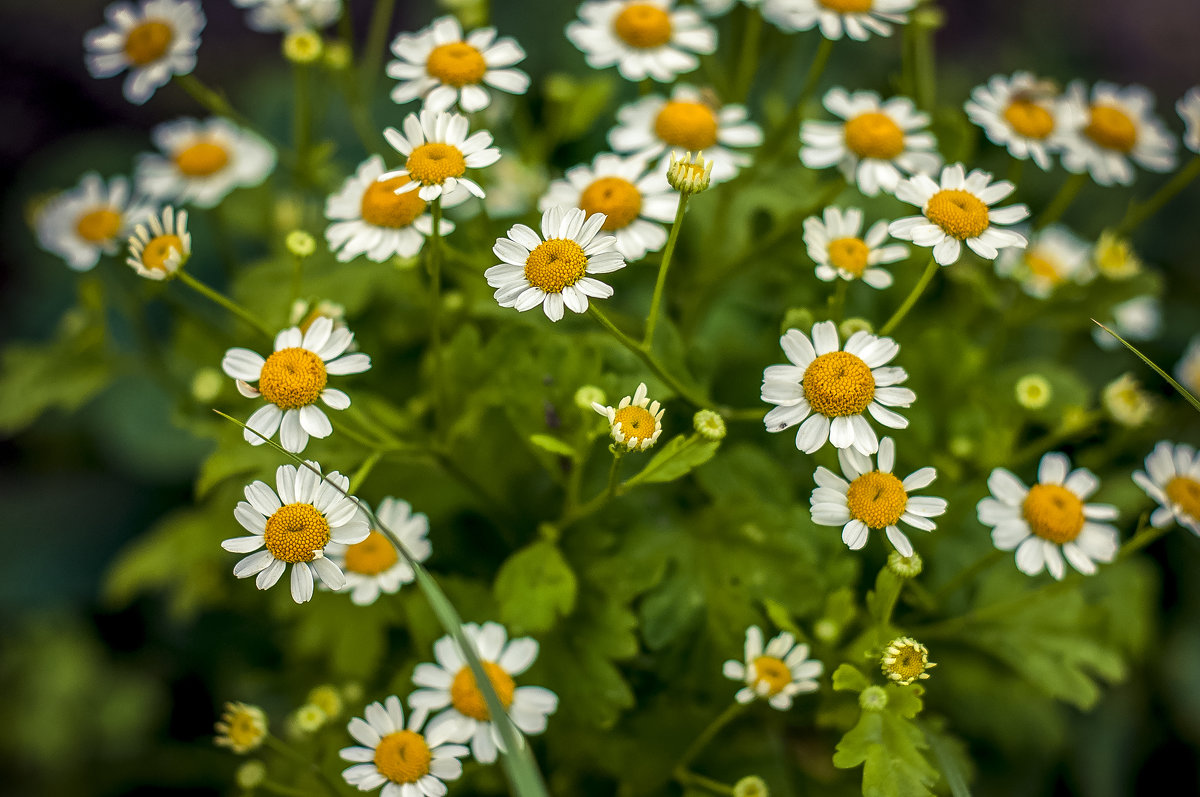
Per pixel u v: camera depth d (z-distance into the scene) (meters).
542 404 0.38
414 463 0.38
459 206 0.43
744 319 0.42
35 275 0.70
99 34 0.40
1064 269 0.45
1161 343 0.58
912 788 0.34
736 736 0.39
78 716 0.54
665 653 0.38
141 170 0.43
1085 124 0.40
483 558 0.41
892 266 0.41
